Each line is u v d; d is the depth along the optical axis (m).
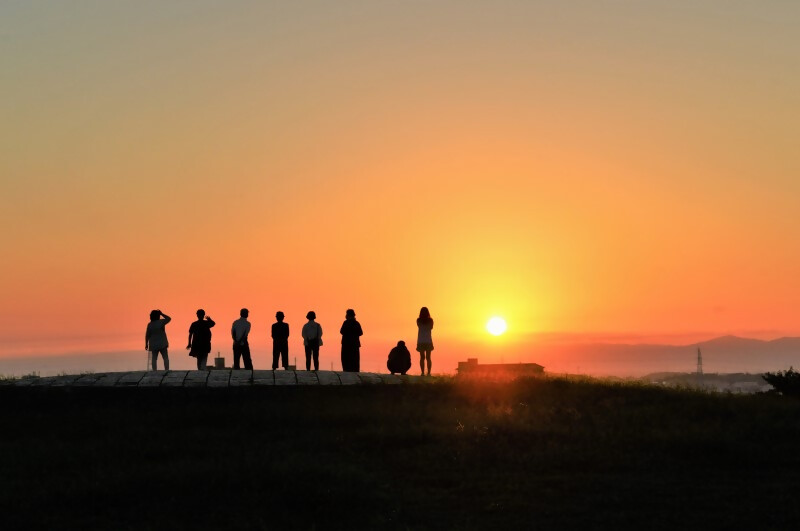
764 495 26.50
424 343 53.41
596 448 32.53
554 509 25.36
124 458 31.55
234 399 41.59
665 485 27.89
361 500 26.14
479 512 25.38
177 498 26.34
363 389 43.53
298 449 32.88
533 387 44.81
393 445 33.34
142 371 48.91
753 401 42.22
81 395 42.00
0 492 27.00
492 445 32.97
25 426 37.31
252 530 23.77
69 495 26.45
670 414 39.03
